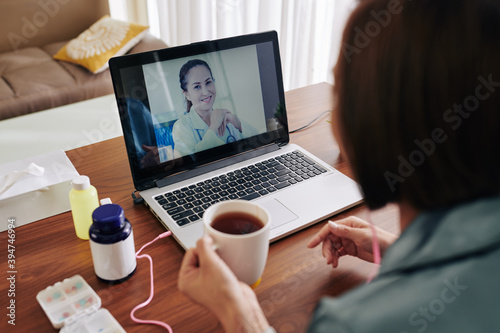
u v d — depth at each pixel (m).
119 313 0.63
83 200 0.74
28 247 0.76
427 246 0.36
